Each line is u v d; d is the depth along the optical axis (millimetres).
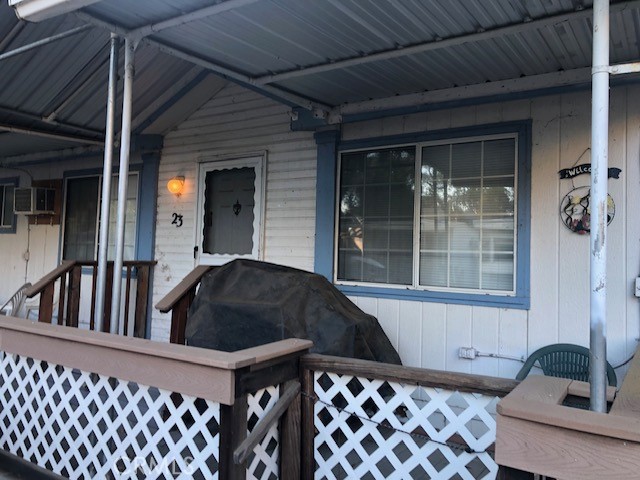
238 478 2121
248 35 3129
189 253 5711
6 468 2998
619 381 3541
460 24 2895
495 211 4066
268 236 5199
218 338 3666
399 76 3844
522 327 3889
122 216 3295
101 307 3365
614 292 3598
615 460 1460
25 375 3129
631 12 2639
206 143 5676
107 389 2582
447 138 4254
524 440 1590
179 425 2312
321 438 2439
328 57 3441
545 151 3873
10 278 7344
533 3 2625
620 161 3605
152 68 4848
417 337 4277
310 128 4844
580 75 3633
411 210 4414
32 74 4500
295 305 3611
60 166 6902
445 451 2184
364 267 4613
